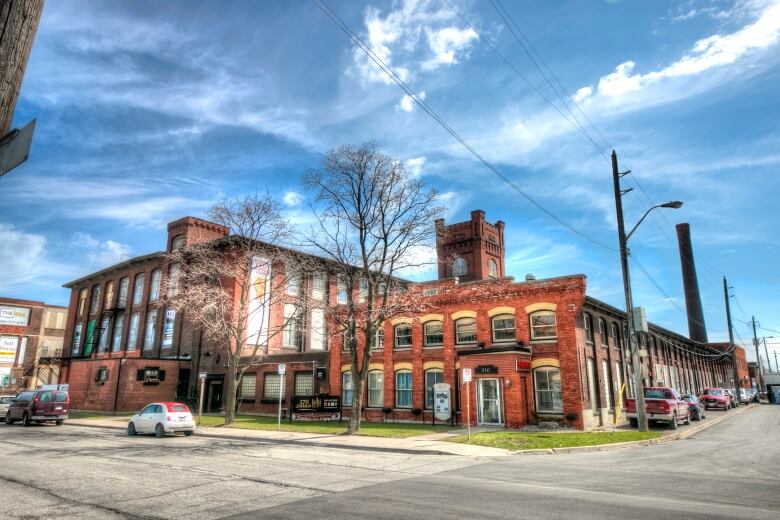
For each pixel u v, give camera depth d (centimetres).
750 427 2611
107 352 4931
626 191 2436
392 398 2877
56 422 2947
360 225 2316
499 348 2420
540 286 2516
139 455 1536
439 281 2841
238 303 3688
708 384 6644
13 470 1235
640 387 2258
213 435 2239
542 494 920
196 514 784
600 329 2922
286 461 1402
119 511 807
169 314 4300
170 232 4544
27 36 343
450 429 2288
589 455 1553
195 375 3872
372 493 934
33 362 5662
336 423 2748
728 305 5616
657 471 1216
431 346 2809
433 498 885
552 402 2419
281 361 3531
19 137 319
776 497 902
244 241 3030
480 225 5491
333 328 2859
